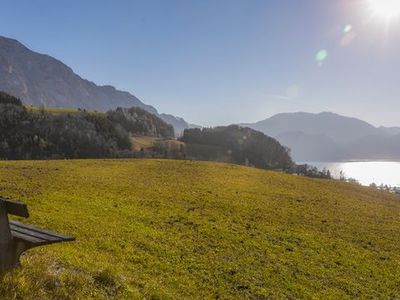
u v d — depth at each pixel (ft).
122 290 44.60
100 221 84.33
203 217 101.71
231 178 180.75
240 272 66.13
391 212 150.20
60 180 135.74
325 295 62.39
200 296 54.03
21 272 36.29
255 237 88.84
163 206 109.60
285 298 58.85
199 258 69.92
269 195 147.74
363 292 65.98
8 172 145.38
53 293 36.63
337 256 83.56
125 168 185.98
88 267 49.08
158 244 73.87
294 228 102.63
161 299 47.83
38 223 76.02
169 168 196.03
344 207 144.25
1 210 35.47
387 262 84.23
